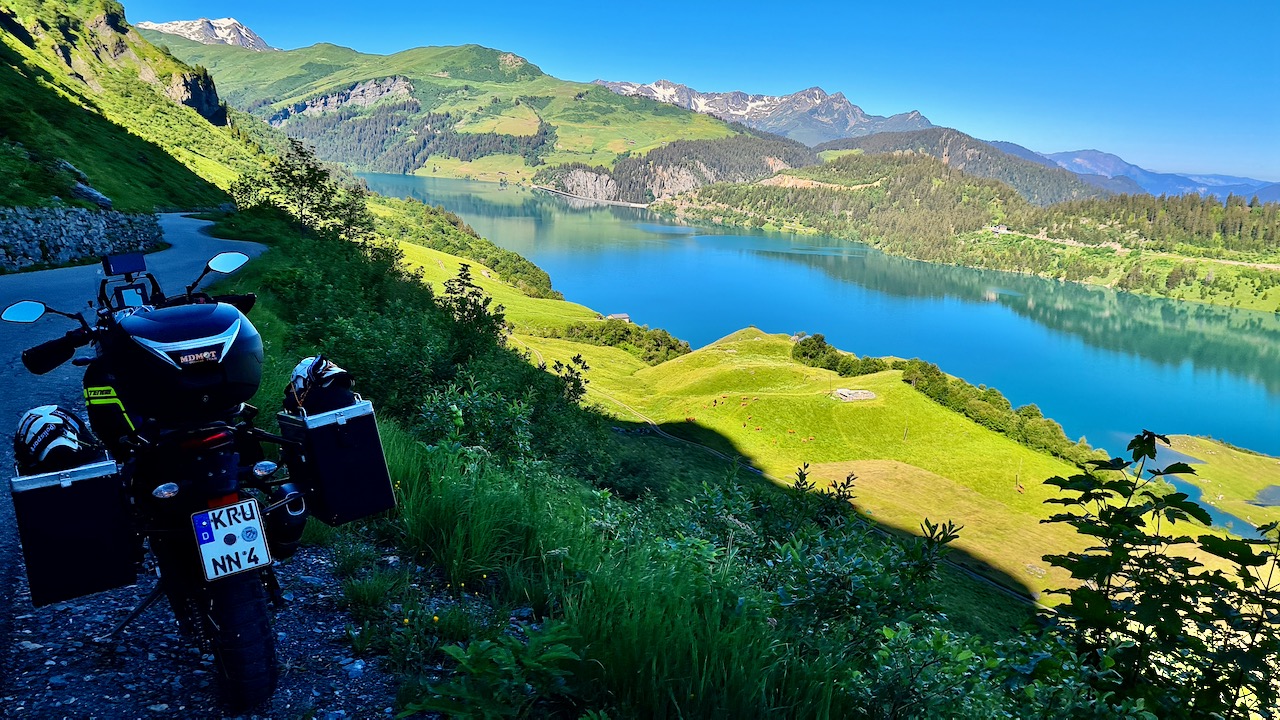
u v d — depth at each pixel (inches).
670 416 6235.2
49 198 1368.1
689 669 138.5
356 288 1061.8
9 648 136.5
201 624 125.5
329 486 132.3
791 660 147.4
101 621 151.1
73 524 111.7
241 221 2246.6
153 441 122.0
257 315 679.7
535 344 7829.7
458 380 474.6
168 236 1972.2
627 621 145.0
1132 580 166.6
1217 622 161.8
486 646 121.6
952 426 6378.0
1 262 1115.9
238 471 126.8
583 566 193.9
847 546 219.6
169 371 119.9
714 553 205.3
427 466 248.1
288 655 143.8
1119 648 161.0
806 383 7175.2
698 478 2037.4
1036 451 6127.0
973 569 3686.0
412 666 143.4
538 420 794.2
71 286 942.4
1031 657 166.2
